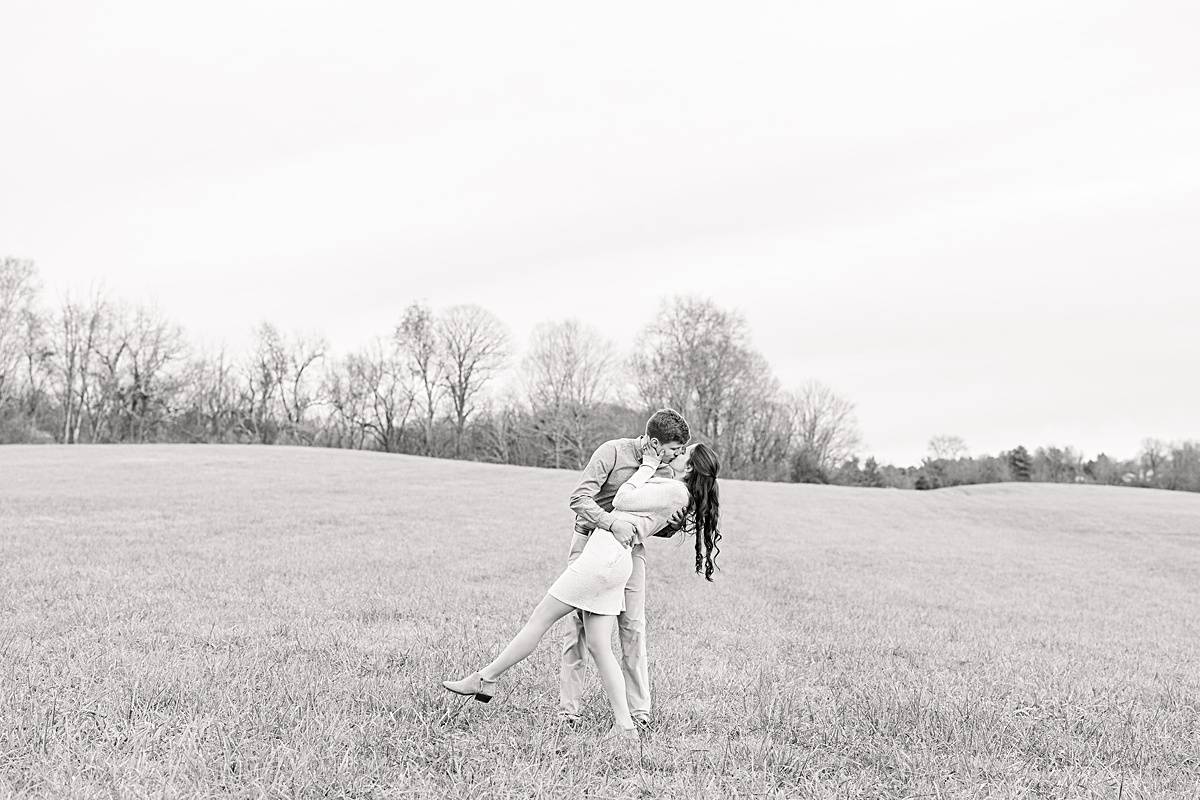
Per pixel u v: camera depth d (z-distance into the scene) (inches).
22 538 564.7
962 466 3782.0
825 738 215.3
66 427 2615.7
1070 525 1389.0
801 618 430.3
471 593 427.8
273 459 1672.0
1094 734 230.2
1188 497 2031.3
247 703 207.5
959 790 182.9
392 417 3078.2
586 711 229.0
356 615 351.9
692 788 174.6
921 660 337.1
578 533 230.2
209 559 509.0
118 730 188.1
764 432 3058.6
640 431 2746.1
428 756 186.5
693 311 2716.5
